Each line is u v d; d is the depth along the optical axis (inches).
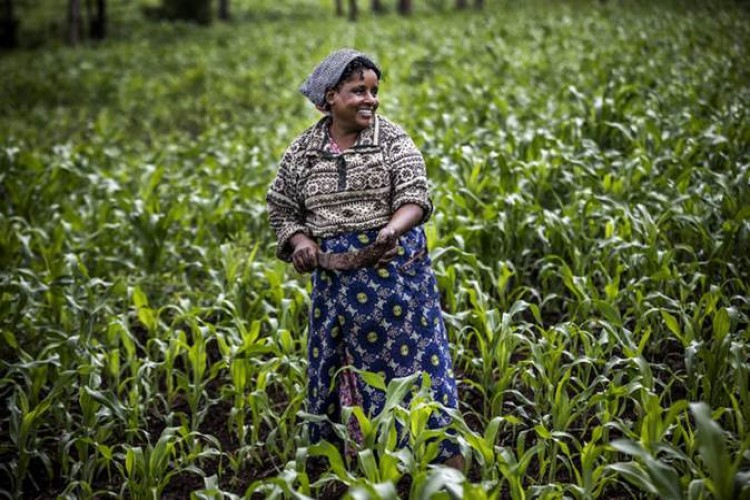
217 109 505.4
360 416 112.5
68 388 162.1
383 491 92.1
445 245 206.1
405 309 124.1
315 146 126.3
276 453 152.0
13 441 150.8
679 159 229.1
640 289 170.2
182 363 193.0
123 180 305.7
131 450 127.8
